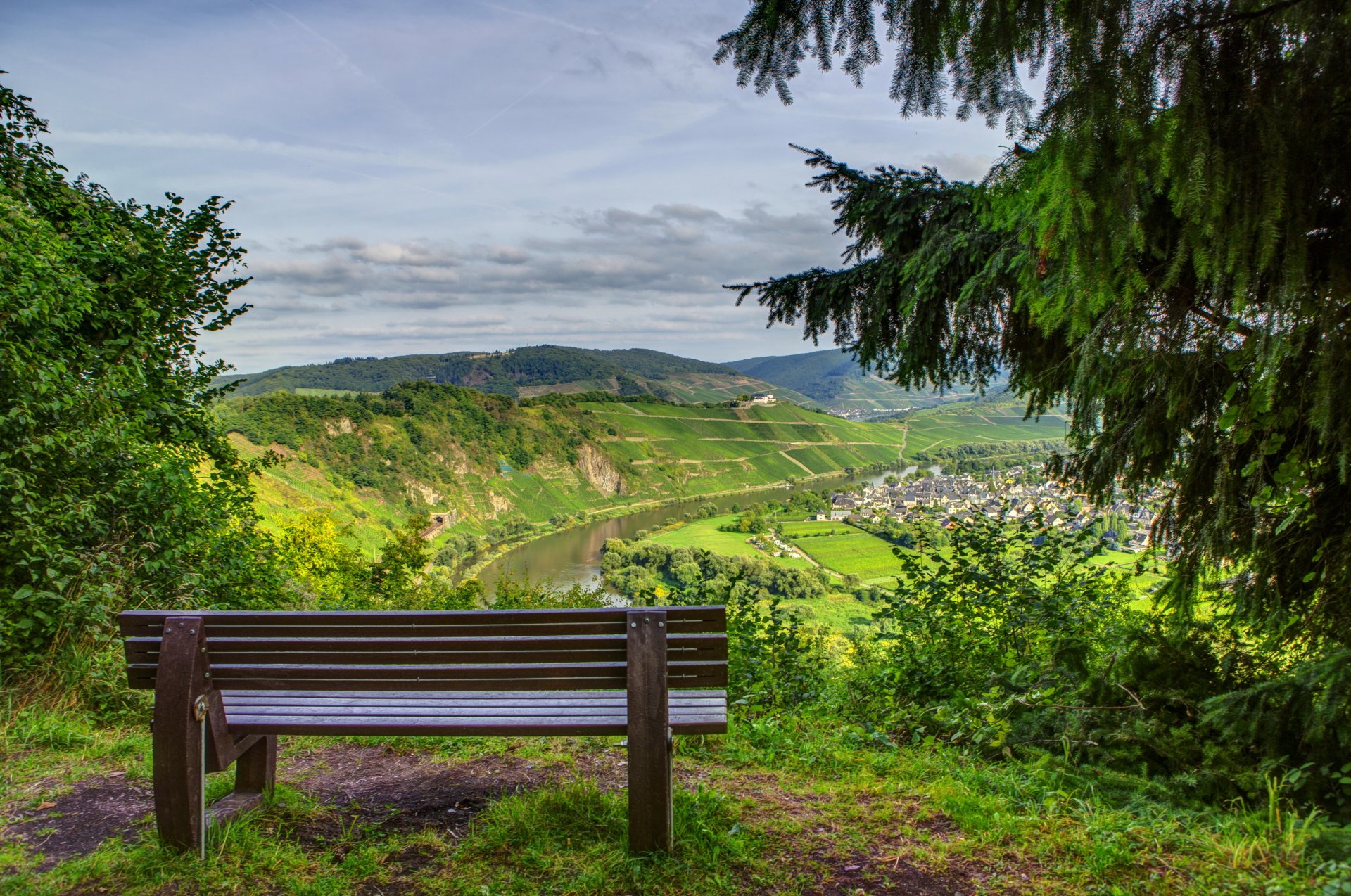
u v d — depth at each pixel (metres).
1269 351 2.78
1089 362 3.88
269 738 3.05
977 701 4.29
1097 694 3.86
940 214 5.25
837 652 6.41
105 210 9.13
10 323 5.36
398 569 19.75
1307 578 3.17
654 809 2.61
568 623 2.64
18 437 4.89
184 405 8.65
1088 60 2.23
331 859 2.67
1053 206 2.50
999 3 2.37
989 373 5.38
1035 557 5.52
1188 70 2.20
